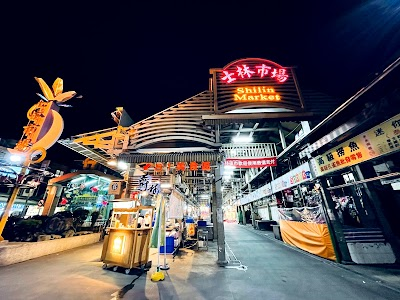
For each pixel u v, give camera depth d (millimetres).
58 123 9461
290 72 7914
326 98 7422
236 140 12430
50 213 12820
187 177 14008
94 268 6617
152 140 7387
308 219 8766
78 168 22609
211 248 10602
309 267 6539
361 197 7695
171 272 6305
